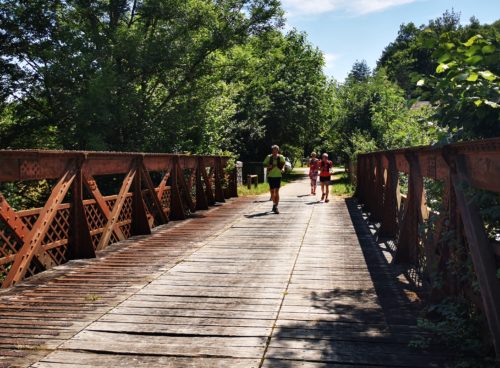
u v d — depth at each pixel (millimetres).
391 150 7727
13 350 3609
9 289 5406
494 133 3879
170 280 5820
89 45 18219
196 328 4094
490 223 3684
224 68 21578
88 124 17875
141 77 19859
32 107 19656
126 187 8867
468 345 3521
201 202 14133
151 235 9406
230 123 23312
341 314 4473
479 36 3646
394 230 8648
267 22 21516
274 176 12984
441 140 3967
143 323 4234
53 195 6473
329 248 7906
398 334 3918
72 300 4973
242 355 3500
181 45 18938
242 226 10594
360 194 15891
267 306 4742
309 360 3400
